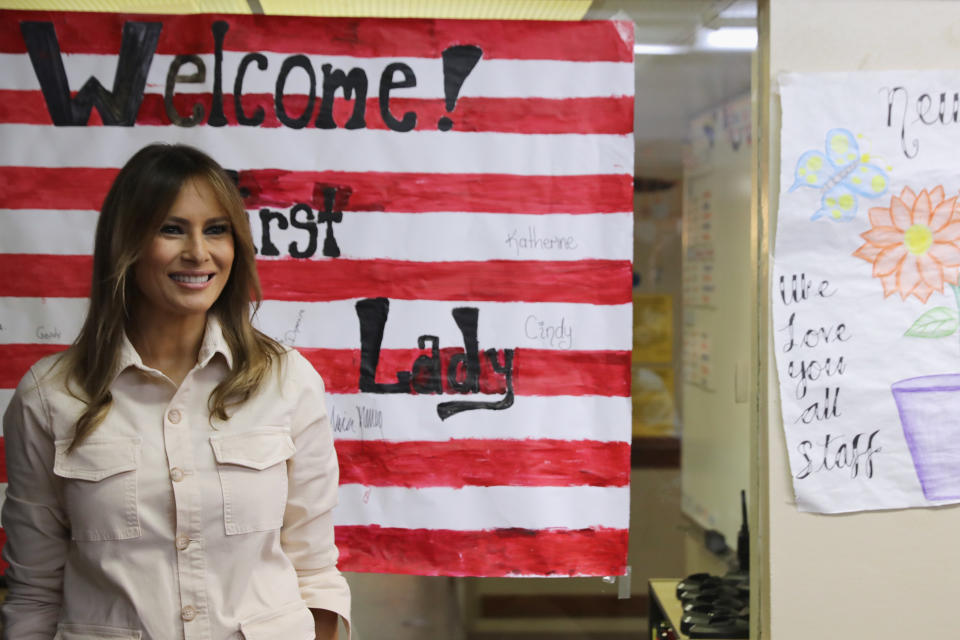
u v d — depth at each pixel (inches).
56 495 49.9
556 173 72.2
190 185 49.2
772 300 71.3
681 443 74.7
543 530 72.7
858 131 71.1
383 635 72.8
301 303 71.7
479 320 72.2
